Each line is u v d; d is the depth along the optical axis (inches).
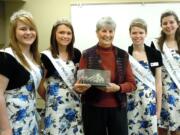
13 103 81.1
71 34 100.3
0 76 78.7
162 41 123.4
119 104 96.5
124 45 187.8
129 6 187.3
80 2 189.0
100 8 188.4
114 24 97.0
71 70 100.0
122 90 94.9
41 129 98.9
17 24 84.3
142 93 109.7
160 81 115.0
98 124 95.2
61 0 190.1
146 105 109.3
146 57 112.6
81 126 99.6
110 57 97.7
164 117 123.3
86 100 97.0
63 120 97.7
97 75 92.6
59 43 99.7
